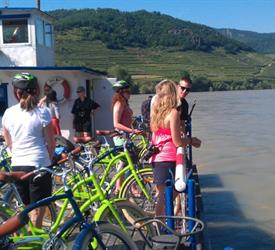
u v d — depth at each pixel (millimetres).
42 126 4074
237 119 26125
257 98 53031
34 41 12711
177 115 4332
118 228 3477
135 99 44938
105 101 12570
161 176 4375
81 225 3316
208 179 9594
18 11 12609
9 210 3977
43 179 3994
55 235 3266
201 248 3887
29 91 4078
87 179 4004
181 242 3350
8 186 4500
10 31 12750
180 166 3514
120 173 5047
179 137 4320
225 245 5688
